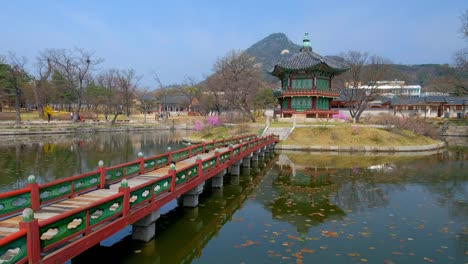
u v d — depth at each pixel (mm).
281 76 53219
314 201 15328
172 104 105125
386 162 27781
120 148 35906
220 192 16938
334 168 24688
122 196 8133
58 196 9625
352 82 64125
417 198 15898
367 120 59469
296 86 50031
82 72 64688
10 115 68688
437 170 23875
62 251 6238
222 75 62188
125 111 101125
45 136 49000
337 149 35031
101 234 7336
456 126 58781
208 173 14648
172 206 14117
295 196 16281
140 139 47469
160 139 47781
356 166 25656
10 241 5160
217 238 10648
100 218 7410
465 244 10180
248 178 20844
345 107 75938
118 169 12531
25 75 72062
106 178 11820
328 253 9445
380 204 14820
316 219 12609
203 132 47406
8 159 27000
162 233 10961
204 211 13484
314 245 10023
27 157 28141
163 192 10703
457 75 55156
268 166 25594
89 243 6949
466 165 26219
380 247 9891
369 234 10984
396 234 11000
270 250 9664
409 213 13430
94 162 26078
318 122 45406
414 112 76438
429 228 11625
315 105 49625
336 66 50531
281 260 8992
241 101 54406
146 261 9078
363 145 35594
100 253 9336
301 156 31328
